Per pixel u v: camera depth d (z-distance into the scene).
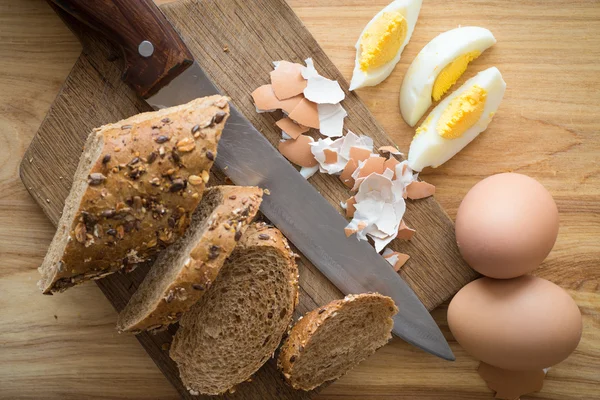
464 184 0.39
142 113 0.35
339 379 0.39
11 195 0.38
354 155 0.37
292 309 0.35
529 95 0.39
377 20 0.37
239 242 0.35
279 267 0.35
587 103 0.39
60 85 0.37
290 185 0.36
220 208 0.33
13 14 0.37
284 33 0.37
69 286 0.34
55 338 0.38
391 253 0.38
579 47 0.38
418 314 0.37
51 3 0.35
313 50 0.37
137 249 0.33
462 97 0.37
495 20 0.38
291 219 0.37
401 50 0.38
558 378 0.39
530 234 0.34
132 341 0.38
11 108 0.37
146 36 0.34
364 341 0.37
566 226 0.39
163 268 0.35
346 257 0.37
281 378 0.38
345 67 0.38
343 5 0.38
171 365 0.37
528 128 0.39
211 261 0.33
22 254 0.38
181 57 0.35
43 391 0.38
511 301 0.36
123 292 0.37
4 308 0.38
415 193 0.38
